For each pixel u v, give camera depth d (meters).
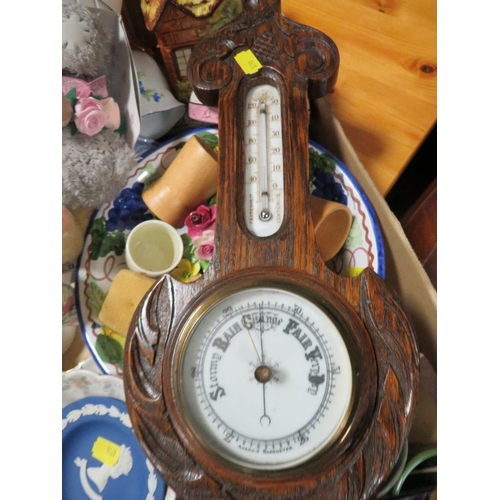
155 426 0.37
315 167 0.53
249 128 0.45
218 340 0.39
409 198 0.68
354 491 0.36
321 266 0.41
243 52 0.45
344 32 0.63
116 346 0.51
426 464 0.45
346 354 0.38
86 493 0.47
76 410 0.48
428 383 0.47
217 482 0.36
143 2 0.55
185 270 0.53
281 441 0.37
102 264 0.54
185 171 0.51
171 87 0.61
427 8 0.64
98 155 0.47
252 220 0.43
